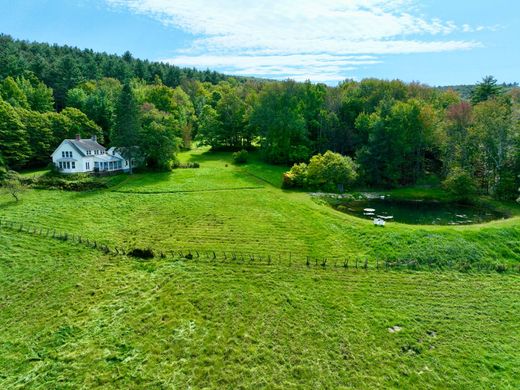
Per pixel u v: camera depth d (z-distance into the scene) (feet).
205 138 247.70
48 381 48.14
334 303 66.90
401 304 66.80
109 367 50.67
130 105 177.27
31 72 279.49
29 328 59.21
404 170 177.68
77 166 173.37
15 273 77.20
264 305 65.98
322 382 48.16
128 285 72.79
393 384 47.91
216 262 83.87
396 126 166.91
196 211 122.42
